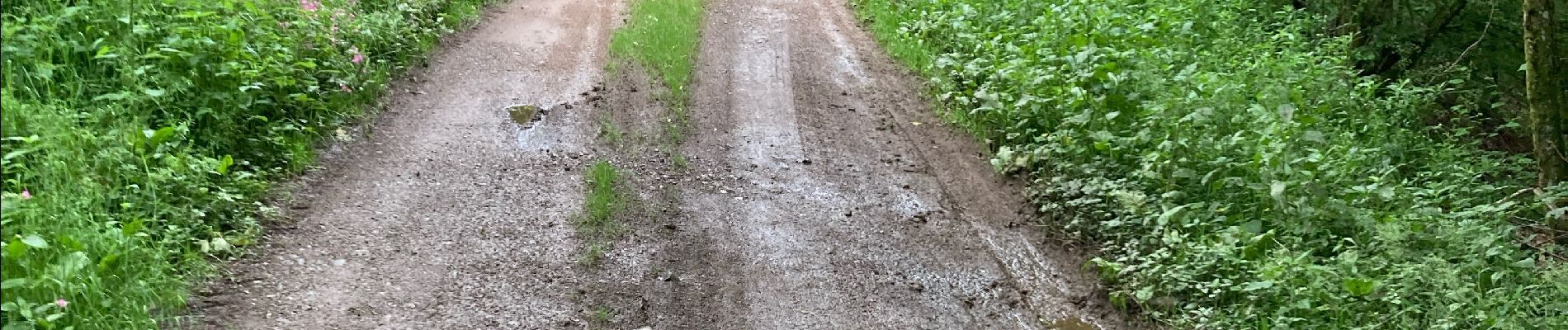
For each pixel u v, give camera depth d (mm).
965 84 8969
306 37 7512
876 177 7312
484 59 9227
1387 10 11875
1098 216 6410
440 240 5680
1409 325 4887
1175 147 6539
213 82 6324
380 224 5793
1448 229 5805
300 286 4965
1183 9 10383
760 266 5758
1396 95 9844
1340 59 9820
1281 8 12266
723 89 9008
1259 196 6160
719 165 7270
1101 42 8750
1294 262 5234
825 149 7781
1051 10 9523
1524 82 12398
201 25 6461
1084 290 5793
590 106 8188
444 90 8281
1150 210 6141
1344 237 5926
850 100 9008
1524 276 5453
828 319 5254
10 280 3852
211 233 5137
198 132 6008
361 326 4707
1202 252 5539
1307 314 5098
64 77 5871
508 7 11180
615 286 5355
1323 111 8312
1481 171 8531
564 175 6812
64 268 4113
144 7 6555
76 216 4508
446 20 9859
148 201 5047
